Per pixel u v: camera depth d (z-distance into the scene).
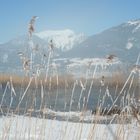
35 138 5.45
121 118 5.51
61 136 5.67
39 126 5.75
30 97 5.43
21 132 5.70
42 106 5.45
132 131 5.50
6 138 5.39
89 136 5.46
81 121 5.86
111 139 5.59
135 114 4.96
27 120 5.74
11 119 5.48
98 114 5.50
